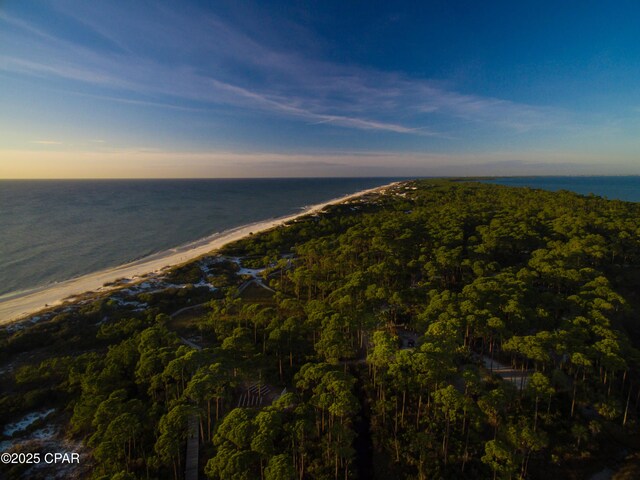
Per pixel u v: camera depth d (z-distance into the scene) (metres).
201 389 33.31
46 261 110.44
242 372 41.16
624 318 55.38
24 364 50.03
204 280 89.25
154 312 65.31
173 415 31.25
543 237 86.62
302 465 30.28
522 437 31.59
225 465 25.84
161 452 29.11
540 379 36.25
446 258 68.69
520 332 46.62
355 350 52.06
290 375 45.56
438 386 35.69
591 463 32.81
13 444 35.81
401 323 59.03
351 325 47.78
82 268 106.31
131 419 31.30
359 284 59.16
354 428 37.78
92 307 67.25
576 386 40.34
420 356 35.25
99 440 31.19
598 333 42.66
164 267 102.00
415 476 31.66
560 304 53.88
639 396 39.72
